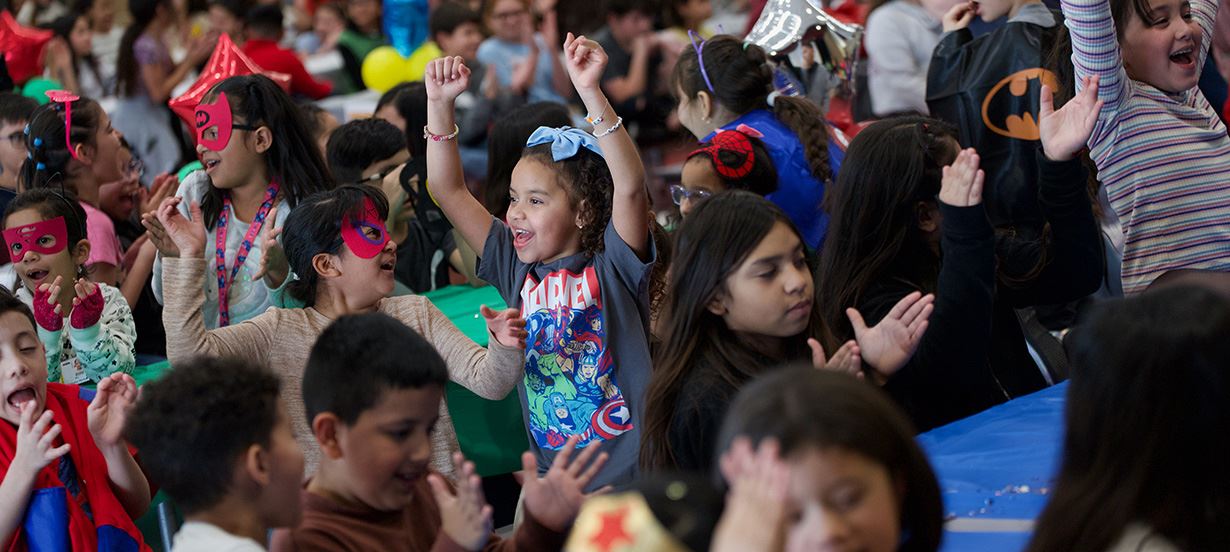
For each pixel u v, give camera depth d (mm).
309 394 2025
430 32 8258
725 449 1431
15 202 3455
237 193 3627
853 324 2523
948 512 2033
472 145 6570
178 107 4281
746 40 4535
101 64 8773
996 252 3047
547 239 2959
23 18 8992
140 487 2756
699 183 3752
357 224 2939
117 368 3375
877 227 2828
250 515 1917
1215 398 1565
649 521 1302
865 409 1406
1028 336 3275
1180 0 2994
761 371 2344
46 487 2654
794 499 1361
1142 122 2979
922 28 6000
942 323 2648
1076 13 2838
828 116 5082
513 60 7805
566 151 2943
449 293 4504
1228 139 3100
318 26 9555
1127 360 1590
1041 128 2834
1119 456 1608
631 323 2928
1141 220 3008
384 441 1977
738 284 2318
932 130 2891
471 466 1872
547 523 1914
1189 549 1596
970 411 2791
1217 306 1593
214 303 3572
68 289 3473
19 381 2676
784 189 3857
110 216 4492
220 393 1896
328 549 1963
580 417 2957
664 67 7910
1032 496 2061
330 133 4793
